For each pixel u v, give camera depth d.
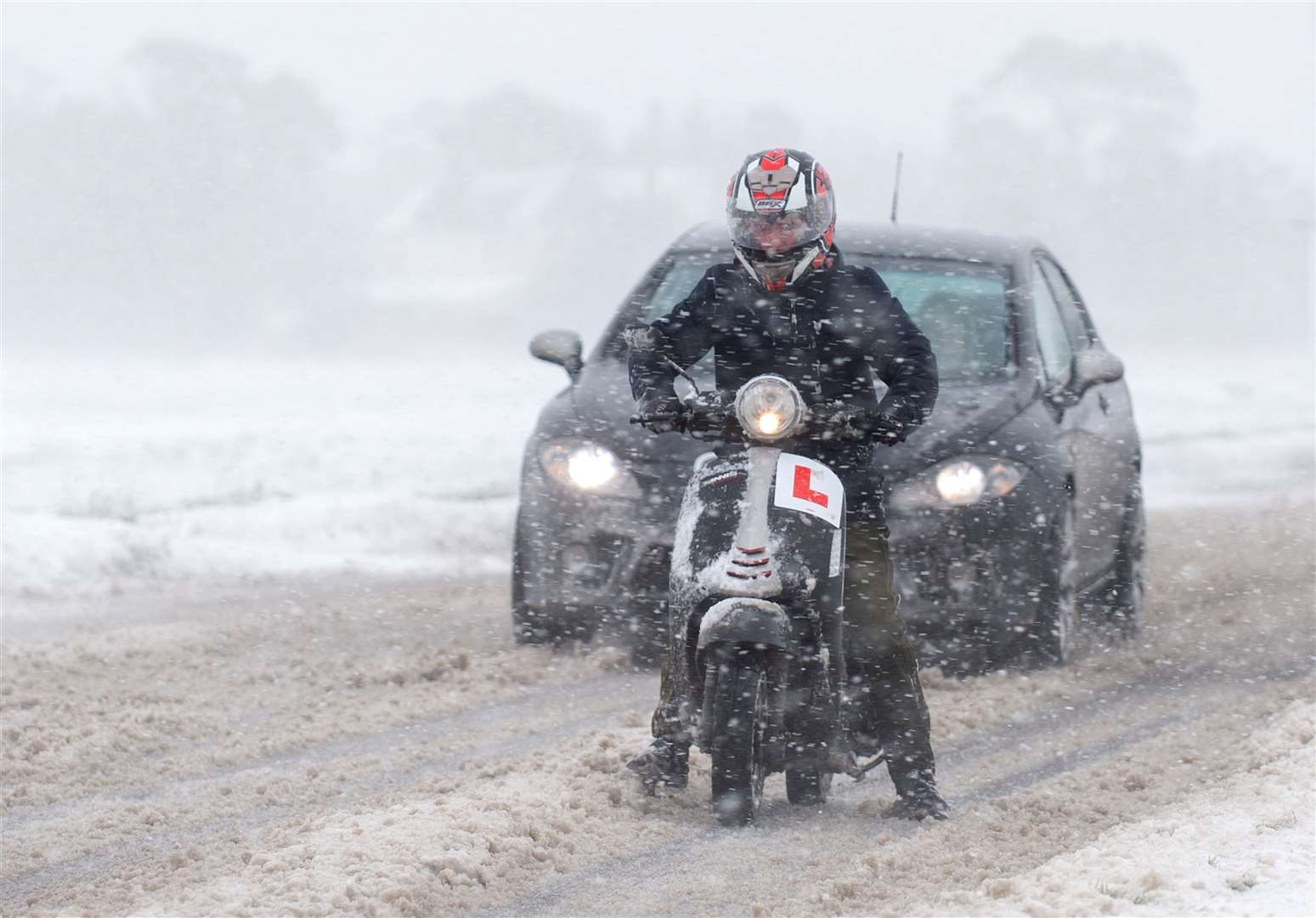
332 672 26.81
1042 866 15.67
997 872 16.14
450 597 34.47
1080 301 34.19
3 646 28.42
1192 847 16.06
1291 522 47.22
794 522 17.16
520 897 15.59
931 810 18.36
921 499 24.77
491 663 26.89
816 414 17.50
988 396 26.58
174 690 25.44
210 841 17.75
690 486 18.12
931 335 28.14
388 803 18.91
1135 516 30.55
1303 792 18.12
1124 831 16.98
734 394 17.94
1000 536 24.92
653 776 18.84
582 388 27.81
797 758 17.95
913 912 14.55
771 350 18.61
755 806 17.97
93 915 15.05
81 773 20.56
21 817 18.77
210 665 27.41
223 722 23.41
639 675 26.22
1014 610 25.25
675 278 30.28
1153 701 24.78
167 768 20.94
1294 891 14.56
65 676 26.16
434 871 15.85
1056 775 20.56
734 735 17.16
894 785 19.80
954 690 25.06
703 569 17.23
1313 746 20.44
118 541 38.53
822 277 18.39
